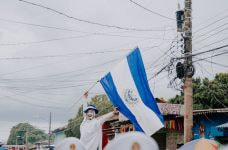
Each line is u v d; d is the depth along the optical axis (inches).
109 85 241.9
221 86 1039.0
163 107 778.2
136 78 231.9
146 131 225.8
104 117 243.3
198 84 1080.8
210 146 102.7
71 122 2111.2
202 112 732.7
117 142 95.0
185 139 582.9
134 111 229.8
